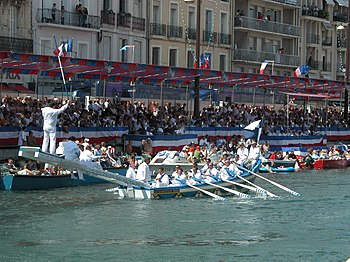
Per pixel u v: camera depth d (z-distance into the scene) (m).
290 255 42.62
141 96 97.31
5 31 88.50
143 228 48.12
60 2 95.75
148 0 110.31
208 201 58.38
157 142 77.69
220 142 83.69
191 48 118.06
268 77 91.38
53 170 62.06
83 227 48.00
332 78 156.12
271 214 53.78
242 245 44.53
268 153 84.25
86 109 78.56
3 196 56.75
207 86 103.12
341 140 108.56
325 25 152.50
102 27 101.19
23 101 75.50
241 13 128.75
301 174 79.00
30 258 41.16
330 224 50.69
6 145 66.56
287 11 142.62
